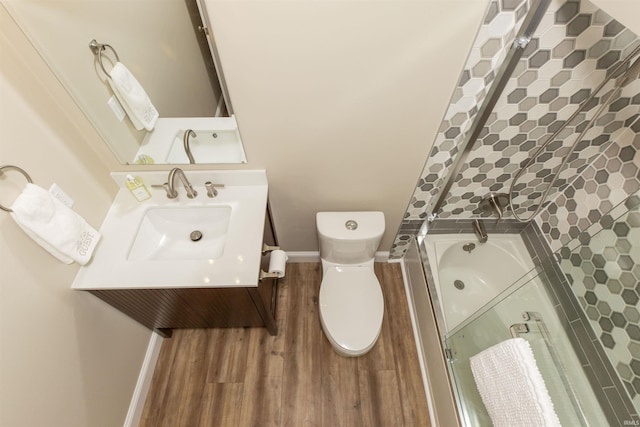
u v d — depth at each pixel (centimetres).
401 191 161
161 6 91
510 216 174
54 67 100
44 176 103
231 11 89
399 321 192
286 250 209
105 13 96
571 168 145
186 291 118
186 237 145
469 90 114
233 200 143
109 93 113
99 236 121
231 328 186
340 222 159
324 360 175
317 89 112
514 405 100
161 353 177
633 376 117
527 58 104
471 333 144
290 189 158
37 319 100
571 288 145
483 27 96
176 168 130
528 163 143
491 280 190
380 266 220
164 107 118
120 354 144
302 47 99
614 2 69
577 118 123
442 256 184
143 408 160
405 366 174
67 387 112
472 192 160
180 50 101
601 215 137
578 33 97
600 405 117
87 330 122
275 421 156
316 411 159
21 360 94
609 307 129
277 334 184
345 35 96
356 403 161
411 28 95
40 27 93
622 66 104
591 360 129
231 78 107
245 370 171
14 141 93
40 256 101
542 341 130
